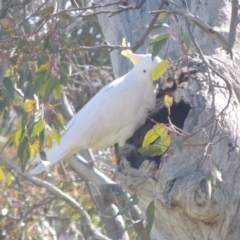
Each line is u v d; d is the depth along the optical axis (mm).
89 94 17391
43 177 17047
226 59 9992
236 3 7680
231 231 8703
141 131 10445
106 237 14031
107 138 10250
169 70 9711
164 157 7895
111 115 10109
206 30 7898
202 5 11000
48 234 16641
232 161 8805
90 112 10203
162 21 10883
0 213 17031
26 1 8430
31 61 8125
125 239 14023
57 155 10219
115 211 14148
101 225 15930
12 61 8211
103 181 13836
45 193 17531
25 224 16500
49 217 16562
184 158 8633
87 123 10156
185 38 8070
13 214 17094
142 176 9180
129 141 10492
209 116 8953
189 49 8133
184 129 9023
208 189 7742
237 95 9664
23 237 16438
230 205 8586
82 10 9219
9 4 8266
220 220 8539
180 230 8938
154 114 10281
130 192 9531
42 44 8070
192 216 8453
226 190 8625
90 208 15984
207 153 7559
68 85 16938
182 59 9664
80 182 16031
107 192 12820
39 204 16078
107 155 16641
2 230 16484
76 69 16766
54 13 8398
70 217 16344
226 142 8844
